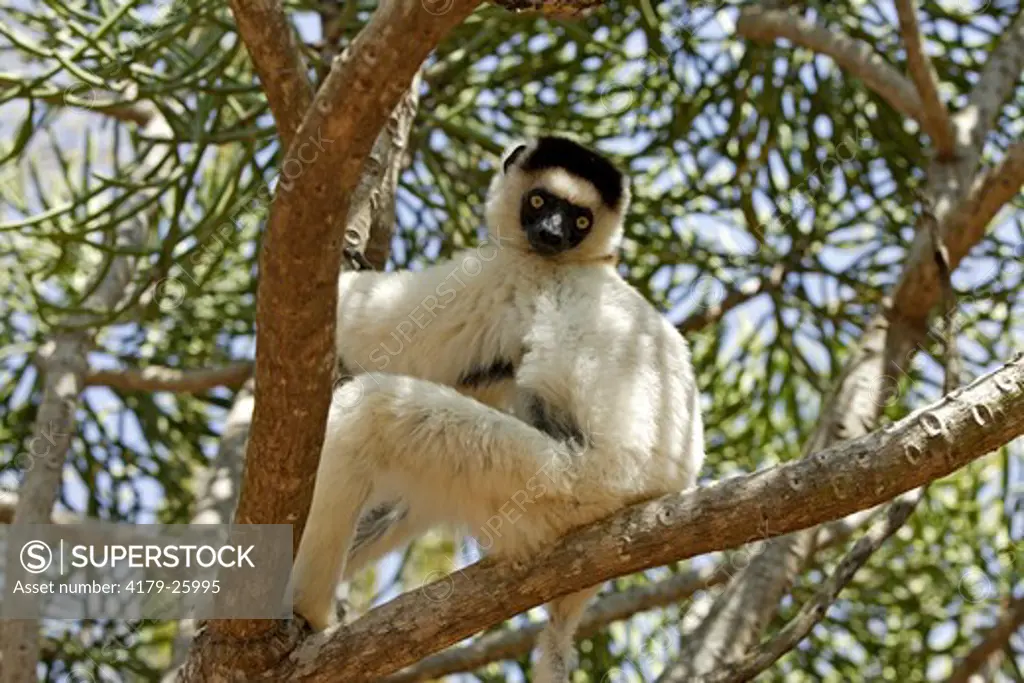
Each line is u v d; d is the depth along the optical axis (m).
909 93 10.52
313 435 5.62
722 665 8.10
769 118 11.47
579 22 11.41
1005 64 11.31
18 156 9.42
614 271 8.20
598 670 10.91
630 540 6.29
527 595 6.38
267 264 5.21
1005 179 9.68
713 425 11.70
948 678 10.44
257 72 6.92
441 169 11.58
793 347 11.55
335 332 5.45
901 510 7.77
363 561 7.82
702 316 11.48
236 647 6.22
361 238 8.07
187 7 9.60
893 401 10.33
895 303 10.15
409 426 6.68
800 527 6.07
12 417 11.62
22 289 11.77
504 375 7.78
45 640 10.77
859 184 11.55
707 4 11.59
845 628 11.34
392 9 4.79
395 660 6.32
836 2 12.12
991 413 5.83
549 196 8.20
